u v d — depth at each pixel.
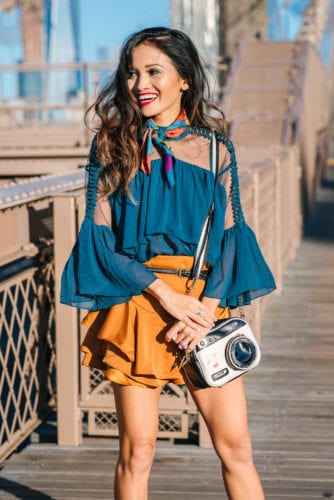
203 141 2.68
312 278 9.66
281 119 13.91
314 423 4.79
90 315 2.77
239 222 2.67
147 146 2.62
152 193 2.59
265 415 4.94
